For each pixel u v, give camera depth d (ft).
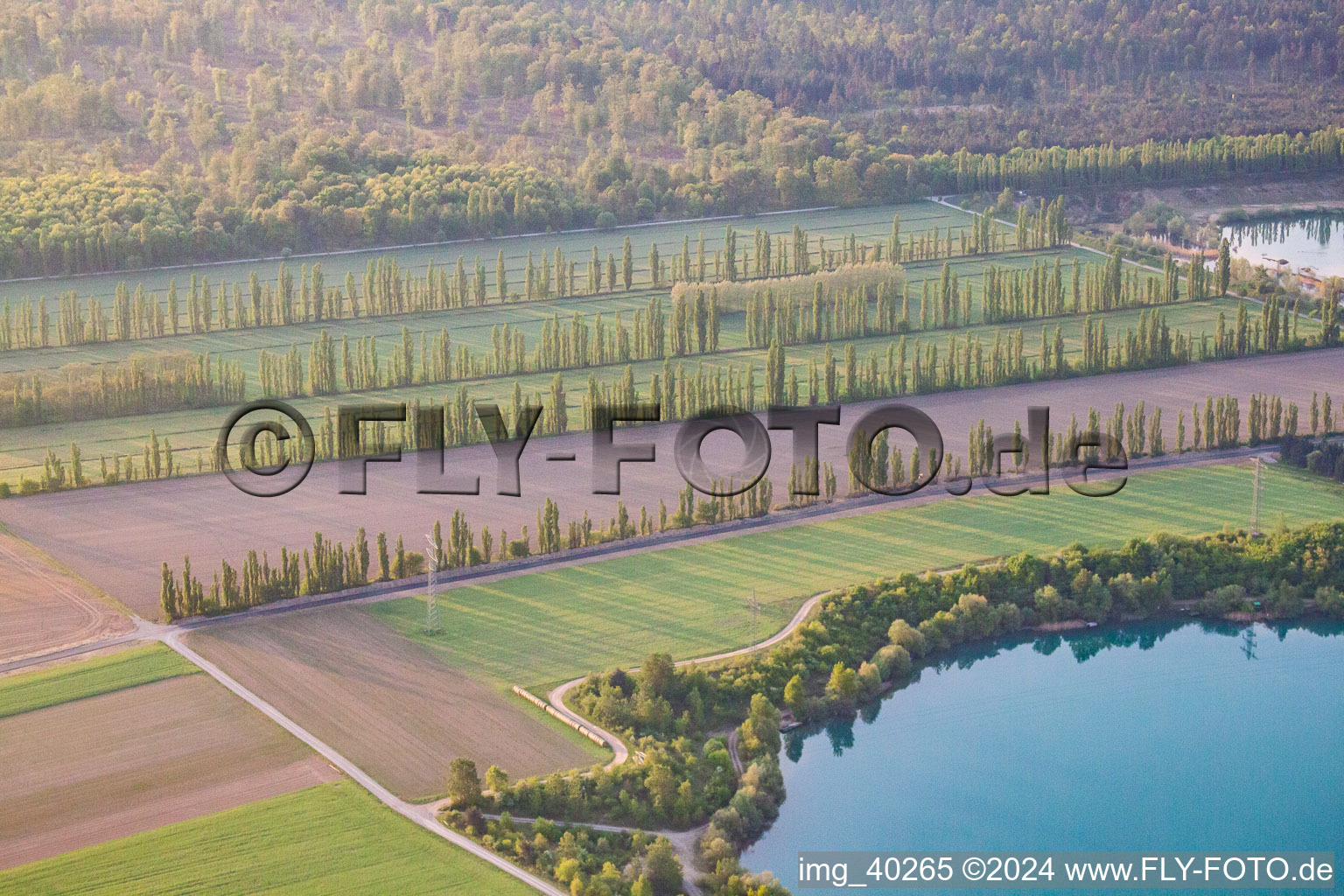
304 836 584.81
